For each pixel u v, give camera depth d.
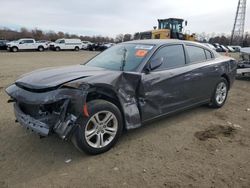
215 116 5.30
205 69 5.14
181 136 4.26
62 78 3.46
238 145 3.96
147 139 4.11
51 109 3.34
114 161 3.43
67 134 3.16
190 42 5.13
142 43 4.66
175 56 4.64
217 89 5.68
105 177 3.07
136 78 3.82
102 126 3.55
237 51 44.09
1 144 3.87
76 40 40.66
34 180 3.00
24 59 20.22
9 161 3.40
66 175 3.10
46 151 3.68
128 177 3.07
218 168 3.29
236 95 7.41
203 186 2.91
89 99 3.50
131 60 4.22
